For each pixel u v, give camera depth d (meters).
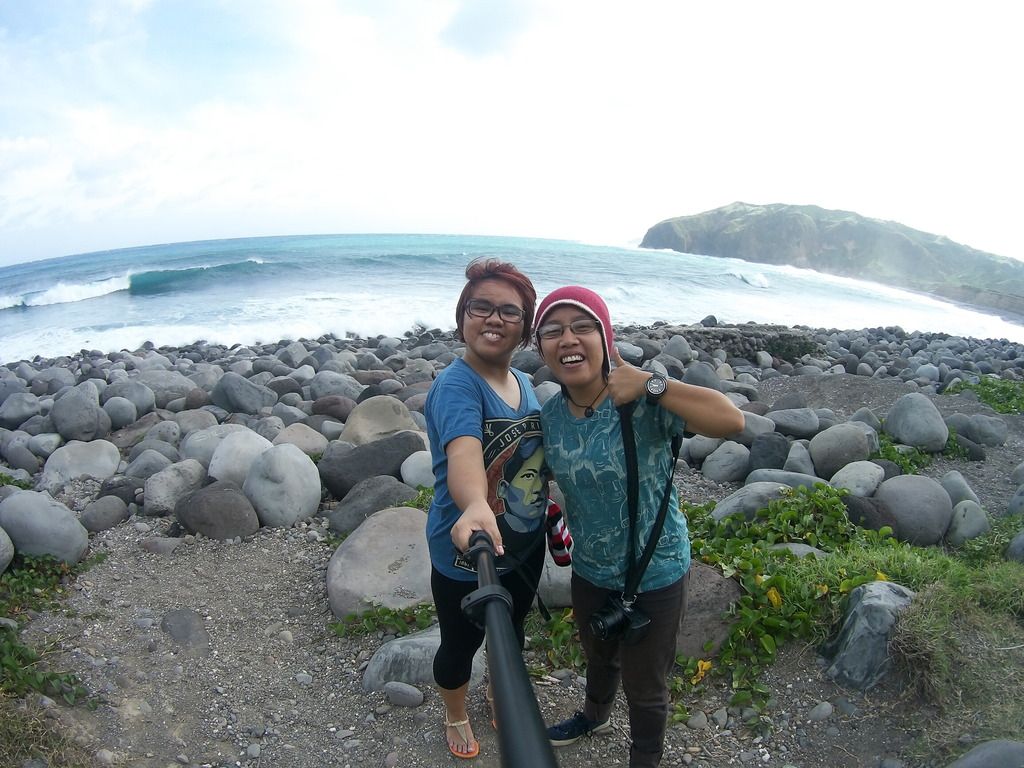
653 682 2.59
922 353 15.41
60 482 6.29
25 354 16.39
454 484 2.27
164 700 3.57
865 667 3.25
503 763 1.14
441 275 28.67
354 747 3.27
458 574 2.65
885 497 5.09
